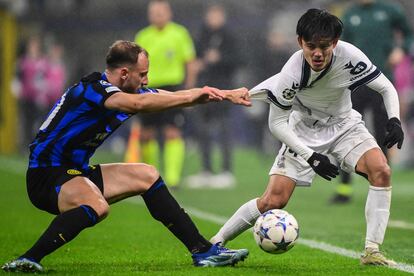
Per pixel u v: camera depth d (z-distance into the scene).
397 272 21.12
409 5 76.50
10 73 77.06
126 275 20.22
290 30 70.94
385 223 22.27
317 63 20.92
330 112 22.98
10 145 77.38
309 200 43.50
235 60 52.72
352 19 39.94
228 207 40.34
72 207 20.14
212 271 20.64
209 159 53.00
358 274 20.81
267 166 68.19
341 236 29.92
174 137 48.22
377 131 38.06
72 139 20.48
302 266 22.34
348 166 22.88
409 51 40.97
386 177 22.08
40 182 20.56
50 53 79.06
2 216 35.66
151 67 47.16
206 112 52.59
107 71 20.78
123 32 88.25
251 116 73.50
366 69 22.23
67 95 20.66
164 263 22.80
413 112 64.44
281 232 21.06
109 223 33.56
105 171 21.30
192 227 21.38
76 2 87.06
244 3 84.75
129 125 78.44
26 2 82.25
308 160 21.56
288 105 21.73
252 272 20.73
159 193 21.23
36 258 19.78
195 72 48.06
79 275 20.19
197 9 86.12
